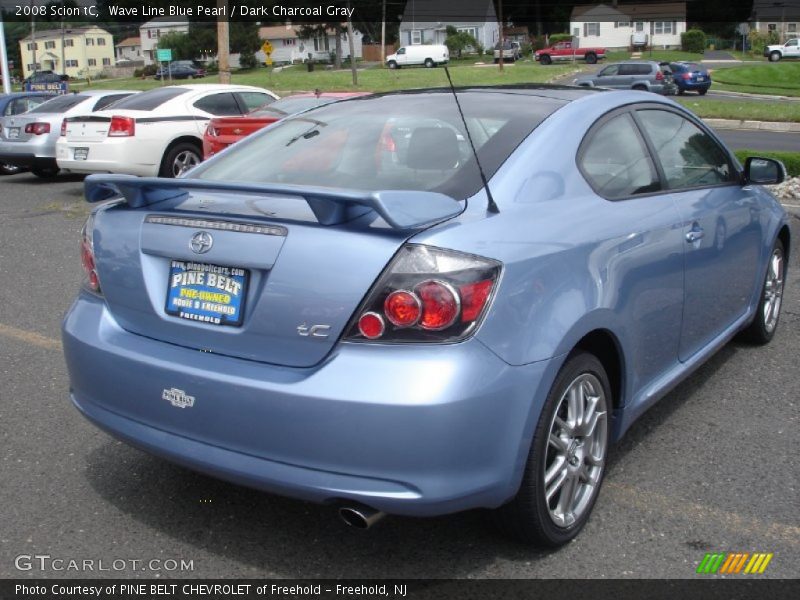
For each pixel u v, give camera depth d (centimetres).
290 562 301
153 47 9638
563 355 281
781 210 516
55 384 474
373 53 8038
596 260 307
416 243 258
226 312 280
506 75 4534
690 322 394
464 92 385
